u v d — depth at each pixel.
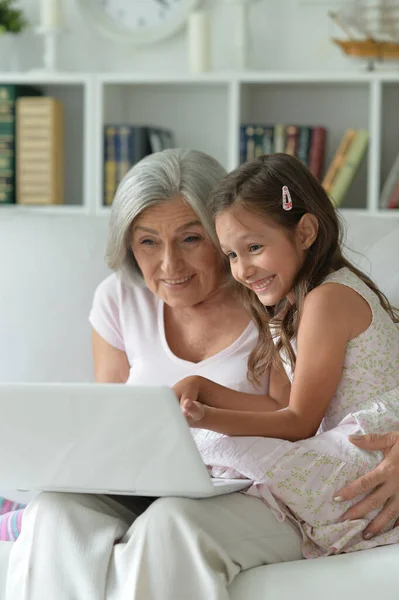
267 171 1.68
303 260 1.70
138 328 1.97
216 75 3.44
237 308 1.92
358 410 1.63
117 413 1.25
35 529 1.38
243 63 3.53
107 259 1.95
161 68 3.75
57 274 2.18
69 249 2.19
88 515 1.39
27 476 1.37
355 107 3.60
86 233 2.21
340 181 3.42
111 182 3.52
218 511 1.40
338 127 3.61
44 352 2.15
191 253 1.85
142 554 1.32
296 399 1.59
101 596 1.33
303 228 1.68
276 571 1.36
